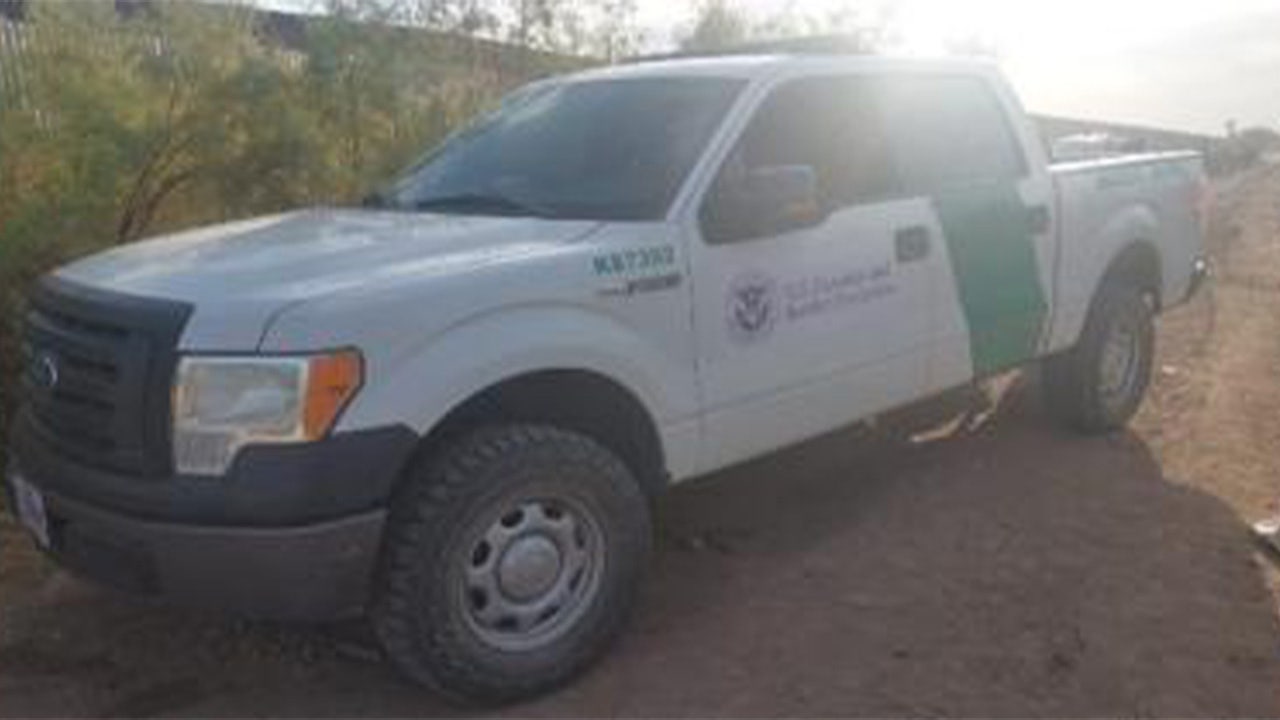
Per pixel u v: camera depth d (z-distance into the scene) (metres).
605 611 4.30
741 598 4.95
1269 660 4.49
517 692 4.11
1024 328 6.19
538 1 11.21
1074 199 6.49
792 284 4.91
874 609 4.85
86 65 7.65
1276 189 31.92
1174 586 5.09
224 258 4.20
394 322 3.78
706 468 4.69
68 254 6.68
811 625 4.71
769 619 4.76
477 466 3.94
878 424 7.01
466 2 10.65
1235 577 5.20
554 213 4.70
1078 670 4.39
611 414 4.49
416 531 3.85
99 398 3.89
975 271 5.80
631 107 5.13
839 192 5.25
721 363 4.66
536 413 4.30
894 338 5.39
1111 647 4.56
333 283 3.87
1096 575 5.19
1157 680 4.33
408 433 3.77
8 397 6.01
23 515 4.28
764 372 4.82
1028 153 6.28
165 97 8.08
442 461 3.93
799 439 5.04
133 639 4.58
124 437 3.79
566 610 4.23
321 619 3.84
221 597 3.71
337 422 3.67
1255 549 5.51
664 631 4.66
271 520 3.62
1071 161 6.98
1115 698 4.21
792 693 4.22
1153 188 7.18
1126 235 6.84
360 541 3.73
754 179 4.60
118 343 3.84
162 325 3.76
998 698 4.20
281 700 4.20
